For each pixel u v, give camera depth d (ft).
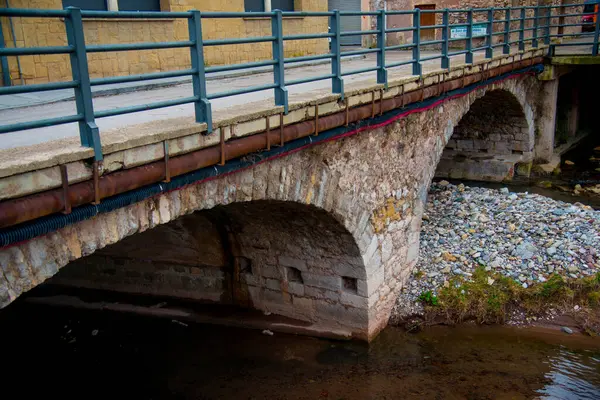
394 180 29.32
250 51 39.42
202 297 32.68
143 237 31.55
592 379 25.31
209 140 15.60
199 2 34.35
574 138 64.44
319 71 39.65
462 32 65.62
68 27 11.64
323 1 47.65
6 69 24.98
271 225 27.43
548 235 36.01
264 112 17.46
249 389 25.80
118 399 25.72
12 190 10.90
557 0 59.82
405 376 26.11
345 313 28.73
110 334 31.40
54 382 27.25
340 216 24.90
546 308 30.50
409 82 27.12
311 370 26.99
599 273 31.73
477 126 55.01
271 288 30.55
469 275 32.58
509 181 54.70
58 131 15.89
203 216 28.22
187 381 26.71
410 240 32.40
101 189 12.61
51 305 34.86
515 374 25.82
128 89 28.12
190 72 14.67
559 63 52.70
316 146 22.06
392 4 69.62
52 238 12.29
